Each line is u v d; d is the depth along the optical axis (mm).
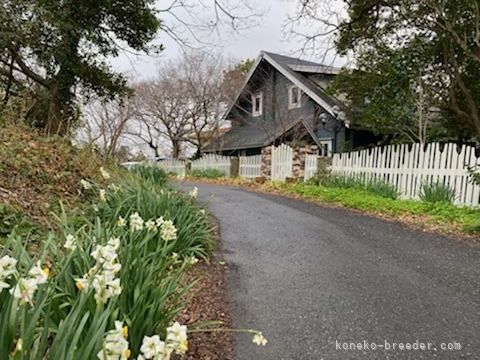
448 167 7660
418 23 9109
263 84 19562
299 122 15203
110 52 10531
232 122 23891
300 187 10250
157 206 4145
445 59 9289
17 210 3832
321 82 16750
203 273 3699
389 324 2766
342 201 8180
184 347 1400
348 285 3494
